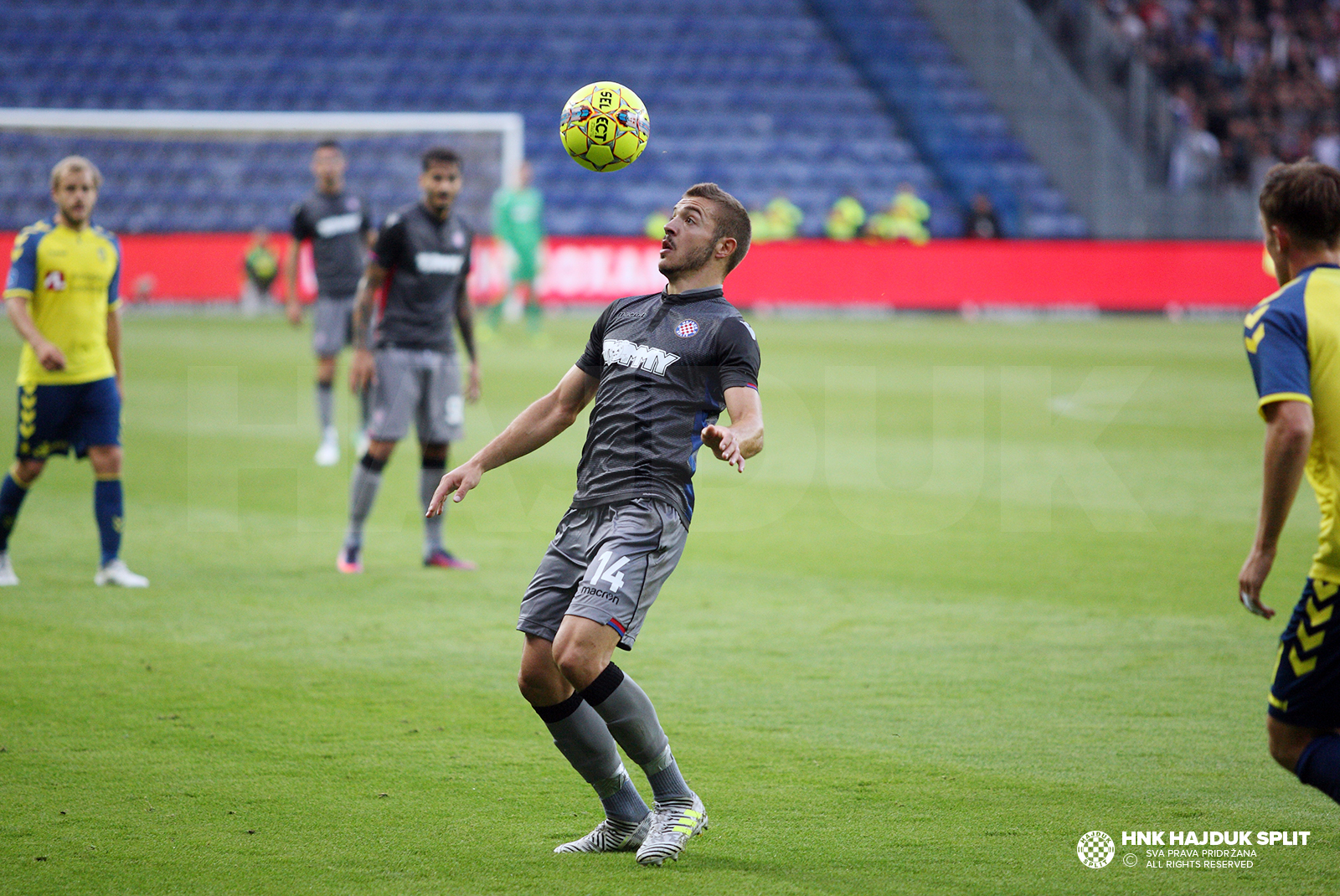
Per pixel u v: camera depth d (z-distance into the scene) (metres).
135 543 24.41
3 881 10.57
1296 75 106.00
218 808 12.20
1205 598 20.86
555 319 76.94
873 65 101.44
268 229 87.38
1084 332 71.50
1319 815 12.23
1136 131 97.00
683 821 11.34
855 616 19.75
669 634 18.70
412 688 16.02
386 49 97.62
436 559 23.03
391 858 11.14
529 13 102.81
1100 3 104.25
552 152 93.25
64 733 14.20
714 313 11.74
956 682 16.38
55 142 87.31
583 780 13.12
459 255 22.98
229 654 17.39
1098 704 15.52
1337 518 9.82
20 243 20.09
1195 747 14.04
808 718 15.02
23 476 20.80
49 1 96.56
